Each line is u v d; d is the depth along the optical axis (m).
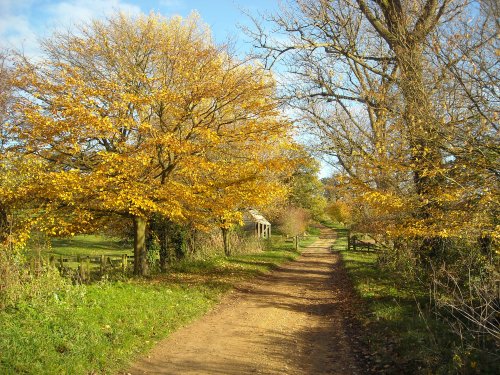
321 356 7.84
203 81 13.88
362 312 10.80
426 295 11.05
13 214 12.50
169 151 13.48
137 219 15.94
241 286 15.74
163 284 13.76
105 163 12.41
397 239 14.14
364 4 12.85
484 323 6.86
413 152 10.10
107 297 10.22
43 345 6.67
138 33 15.03
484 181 9.35
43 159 13.58
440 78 9.20
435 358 6.23
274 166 13.73
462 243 11.28
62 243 35.56
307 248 41.56
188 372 6.76
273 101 14.09
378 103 11.82
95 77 14.20
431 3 10.73
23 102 13.22
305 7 13.86
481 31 8.23
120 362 6.94
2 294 8.52
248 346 8.32
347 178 11.79
